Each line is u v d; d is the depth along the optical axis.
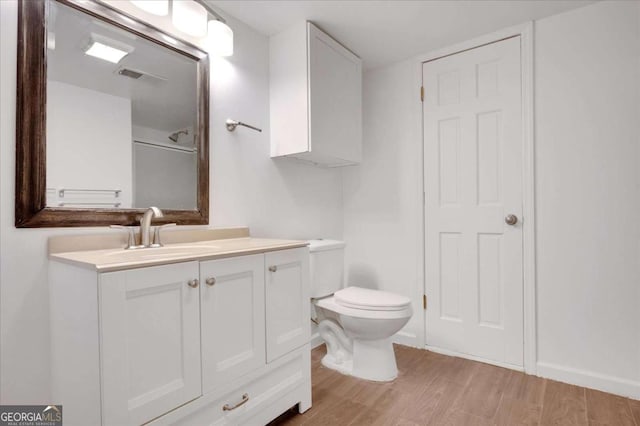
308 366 1.59
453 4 1.76
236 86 1.86
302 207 2.33
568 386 1.79
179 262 1.04
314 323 2.37
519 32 1.97
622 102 1.70
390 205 2.51
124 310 0.92
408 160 2.42
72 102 1.23
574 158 1.82
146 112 1.45
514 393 1.72
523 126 1.97
